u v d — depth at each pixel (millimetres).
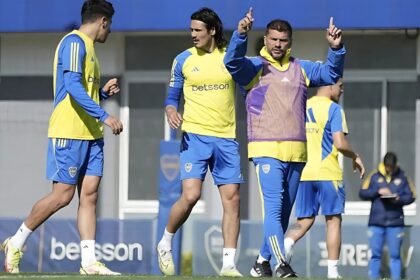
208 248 44531
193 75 31234
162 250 32500
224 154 31344
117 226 44875
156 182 49281
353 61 48250
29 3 46688
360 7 45375
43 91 49000
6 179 49219
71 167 29719
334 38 28641
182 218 31938
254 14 45500
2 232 44688
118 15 46188
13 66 49094
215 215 47719
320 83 29125
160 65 48938
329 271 37812
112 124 28828
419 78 47688
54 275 27641
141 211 49406
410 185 44031
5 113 49156
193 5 45875
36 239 44938
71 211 48156
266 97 28719
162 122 49188
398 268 43875
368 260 44094
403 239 44000
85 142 29828
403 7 45250
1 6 46719
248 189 47719
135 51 48969
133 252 44750
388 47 48094
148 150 49312
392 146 48281
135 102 49156
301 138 28859
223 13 45688
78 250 44750
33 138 49125
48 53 48875
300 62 29078
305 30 46406
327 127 37281
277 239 28250
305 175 37500
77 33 29609
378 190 43781
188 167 31438
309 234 43719
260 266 29938
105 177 48906
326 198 37469
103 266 29766
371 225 44031
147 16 46062
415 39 47750
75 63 29156
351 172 48562
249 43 46938
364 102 48406
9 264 30266
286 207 29578
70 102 29609
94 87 29906
